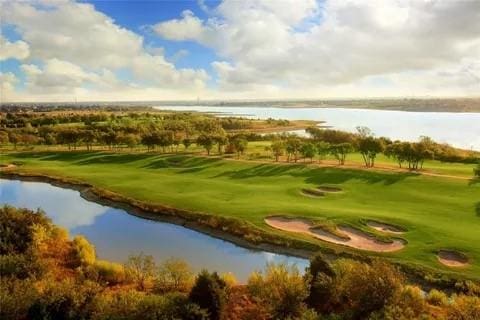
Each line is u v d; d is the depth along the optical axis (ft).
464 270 127.75
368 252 142.92
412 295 97.35
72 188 257.96
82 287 97.96
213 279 97.50
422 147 265.75
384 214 177.06
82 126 558.56
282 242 155.12
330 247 148.25
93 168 313.73
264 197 212.02
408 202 197.77
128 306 89.81
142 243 162.20
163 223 186.60
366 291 93.61
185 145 383.24
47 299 90.58
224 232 169.17
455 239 148.15
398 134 638.53
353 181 239.50
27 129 531.50
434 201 196.75
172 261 123.44
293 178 254.06
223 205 197.26
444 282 122.21
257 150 379.76
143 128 495.41
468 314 89.81
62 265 127.34
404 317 84.94
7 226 134.21
